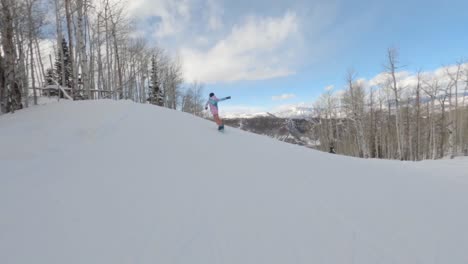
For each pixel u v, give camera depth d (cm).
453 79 2909
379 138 3888
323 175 623
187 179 530
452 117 3123
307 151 961
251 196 467
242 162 680
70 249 300
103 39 2903
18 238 317
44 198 418
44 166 560
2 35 1126
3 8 1120
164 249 305
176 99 4712
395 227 372
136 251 300
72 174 522
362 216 405
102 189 459
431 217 407
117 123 904
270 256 299
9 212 373
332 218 396
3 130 798
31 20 1717
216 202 433
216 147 799
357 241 334
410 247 322
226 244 319
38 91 2573
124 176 525
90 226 346
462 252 312
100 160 613
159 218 374
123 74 3450
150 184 492
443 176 723
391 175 680
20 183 471
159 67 4444
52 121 891
